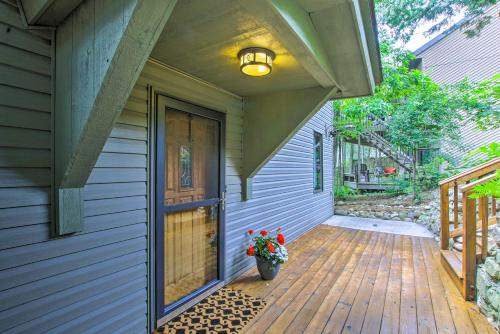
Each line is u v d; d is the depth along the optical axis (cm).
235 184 312
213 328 214
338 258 378
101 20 111
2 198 128
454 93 687
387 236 501
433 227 520
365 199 771
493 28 849
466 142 778
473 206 258
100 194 173
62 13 128
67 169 138
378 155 920
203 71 229
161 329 212
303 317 229
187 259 250
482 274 244
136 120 197
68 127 133
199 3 131
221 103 283
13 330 134
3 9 126
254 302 254
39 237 142
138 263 199
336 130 784
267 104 301
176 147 237
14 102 130
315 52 183
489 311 225
